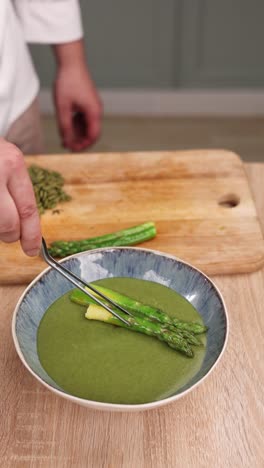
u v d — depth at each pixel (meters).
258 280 1.17
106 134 3.20
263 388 0.97
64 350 0.99
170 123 3.28
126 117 3.32
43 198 1.33
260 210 1.34
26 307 1.02
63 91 1.67
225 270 1.18
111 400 0.91
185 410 0.94
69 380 0.94
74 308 1.05
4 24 1.40
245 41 3.04
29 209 0.94
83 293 1.06
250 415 0.94
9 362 1.02
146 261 1.12
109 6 2.90
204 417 0.93
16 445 0.90
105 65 3.15
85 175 1.41
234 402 0.95
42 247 0.99
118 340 1.00
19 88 1.53
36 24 1.57
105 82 3.23
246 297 1.14
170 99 3.28
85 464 0.88
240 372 1.00
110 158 1.46
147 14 2.93
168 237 1.25
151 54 3.10
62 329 1.02
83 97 1.66
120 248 1.12
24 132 1.59
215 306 1.02
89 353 0.98
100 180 1.40
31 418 0.94
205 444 0.90
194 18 2.94
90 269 1.12
